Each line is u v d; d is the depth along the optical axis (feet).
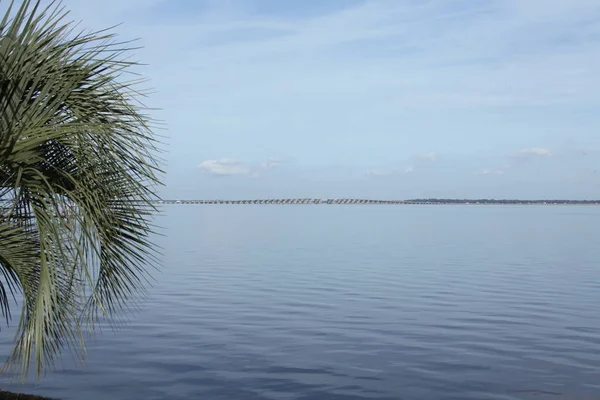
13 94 13.02
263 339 40.68
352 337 41.50
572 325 45.73
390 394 29.68
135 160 14.65
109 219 14.44
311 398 28.94
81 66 14.03
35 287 14.49
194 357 35.81
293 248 122.42
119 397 28.43
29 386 29.45
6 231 13.87
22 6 12.99
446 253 110.73
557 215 416.67
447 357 36.45
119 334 41.09
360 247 125.70
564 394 29.84
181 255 105.09
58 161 14.42
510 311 51.57
